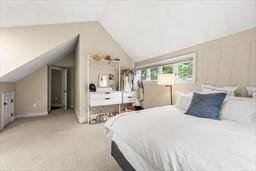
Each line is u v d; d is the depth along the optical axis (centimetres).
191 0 227
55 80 650
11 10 241
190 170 75
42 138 267
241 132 117
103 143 246
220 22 231
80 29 383
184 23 268
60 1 267
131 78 450
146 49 395
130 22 345
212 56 262
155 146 102
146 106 425
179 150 90
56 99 654
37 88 467
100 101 387
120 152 163
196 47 290
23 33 312
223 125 139
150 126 132
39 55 327
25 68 357
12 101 392
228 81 240
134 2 290
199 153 83
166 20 284
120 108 442
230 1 200
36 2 244
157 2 265
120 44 439
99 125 356
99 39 412
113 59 411
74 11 321
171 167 85
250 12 198
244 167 69
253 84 210
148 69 426
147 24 321
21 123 370
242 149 86
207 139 101
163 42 340
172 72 348
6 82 357
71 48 499
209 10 224
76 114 470
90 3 309
